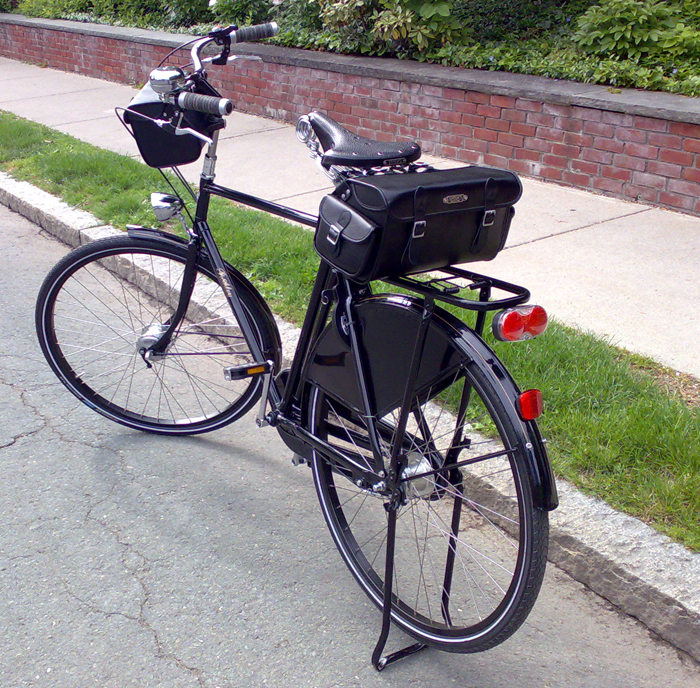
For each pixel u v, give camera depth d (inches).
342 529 103.1
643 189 220.4
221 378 148.5
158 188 242.5
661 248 190.5
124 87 414.0
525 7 315.3
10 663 89.7
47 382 149.6
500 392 78.2
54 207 230.5
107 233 209.3
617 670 89.0
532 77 254.1
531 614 96.7
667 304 162.4
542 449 77.7
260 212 219.3
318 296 98.3
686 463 108.7
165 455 129.1
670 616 91.0
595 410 122.8
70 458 127.5
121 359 154.0
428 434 95.2
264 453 130.3
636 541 97.3
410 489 88.6
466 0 322.7
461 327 81.7
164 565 105.0
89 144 297.4
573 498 104.6
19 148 293.4
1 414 138.8
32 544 108.3
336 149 87.0
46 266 203.6
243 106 350.6
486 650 87.3
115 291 177.0
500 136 251.1
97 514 114.5
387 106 283.4
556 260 186.2
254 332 116.3
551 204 224.4
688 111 202.4
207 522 113.4
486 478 110.9
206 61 108.4
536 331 76.3
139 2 462.9
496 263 186.1
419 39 281.6
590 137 227.6
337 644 93.6
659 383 132.3
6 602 98.3
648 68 245.0
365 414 91.4
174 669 89.4
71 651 91.4
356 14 303.3
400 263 78.4
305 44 333.4
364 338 89.4
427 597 99.0
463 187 77.5
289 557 107.1
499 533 110.0
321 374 98.4
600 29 259.9
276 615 97.5
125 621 96.0
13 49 515.8
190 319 161.9
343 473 98.8
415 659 92.1
